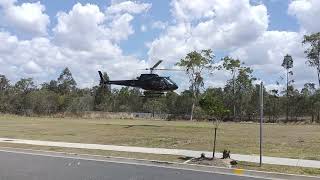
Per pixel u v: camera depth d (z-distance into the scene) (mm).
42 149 23734
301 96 90312
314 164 18500
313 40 84125
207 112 20219
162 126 41500
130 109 115062
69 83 134000
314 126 51281
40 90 99188
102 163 19016
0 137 31312
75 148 24250
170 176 15586
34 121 53812
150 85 43125
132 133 33969
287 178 15969
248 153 22344
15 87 99375
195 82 81562
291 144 25969
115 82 45344
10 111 89500
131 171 16688
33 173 15602
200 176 15750
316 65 85062
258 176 16328
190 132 34812
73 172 16094
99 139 29734
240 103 93688
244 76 94625
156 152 22484
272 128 44062
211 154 21656
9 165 17703
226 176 15969
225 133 34312
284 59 93250
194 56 81188
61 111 92125
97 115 80250
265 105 91500
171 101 100250
